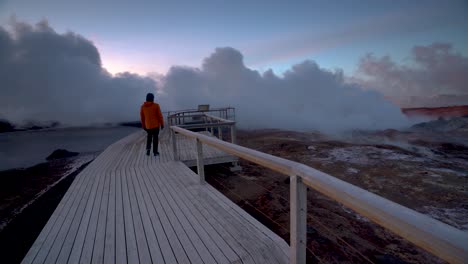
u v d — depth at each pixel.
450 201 4.61
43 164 10.94
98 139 24.83
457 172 6.43
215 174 6.34
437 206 4.43
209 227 2.24
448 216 4.04
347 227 3.64
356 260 2.84
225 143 2.30
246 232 2.12
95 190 3.47
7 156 14.12
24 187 6.98
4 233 4.08
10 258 3.39
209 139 2.71
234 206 2.71
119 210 2.73
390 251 3.01
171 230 2.22
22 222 4.48
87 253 1.91
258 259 1.76
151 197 3.10
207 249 1.89
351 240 3.26
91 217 2.56
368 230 3.54
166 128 13.01
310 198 4.86
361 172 6.76
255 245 1.91
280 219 3.90
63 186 6.66
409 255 2.92
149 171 4.47
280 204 4.50
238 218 2.40
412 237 0.66
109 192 3.37
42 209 5.01
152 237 2.11
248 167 6.94
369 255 2.93
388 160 8.05
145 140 8.95
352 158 8.51
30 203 5.51
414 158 8.30
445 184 5.51
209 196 3.05
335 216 4.02
